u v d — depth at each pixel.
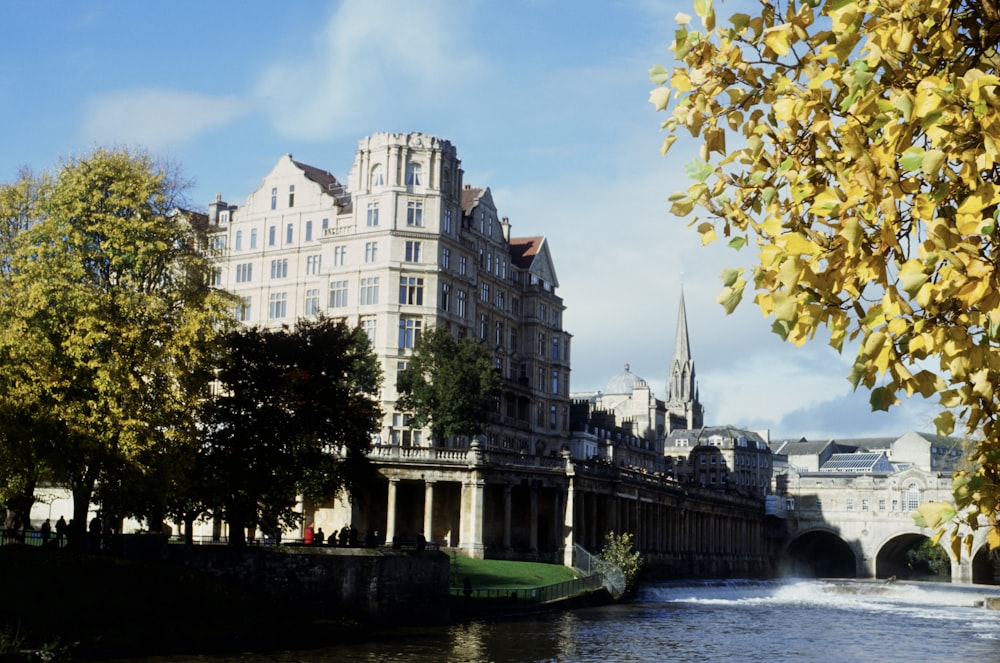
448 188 103.88
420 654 47.94
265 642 47.03
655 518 119.25
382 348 98.31
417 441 97.56
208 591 48.91
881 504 161.75
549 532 97.38
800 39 8.16
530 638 56.53
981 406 8.00
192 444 52.06
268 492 57.34
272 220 109.31
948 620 82.56
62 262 50.91
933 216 7.21
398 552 59.47
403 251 100.31
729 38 8.68
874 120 7.60
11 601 41.50
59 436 47.38
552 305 125.62
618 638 59.25
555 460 94.75
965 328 7.39
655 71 9.09
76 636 40.75
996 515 8.32
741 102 8.88
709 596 101.88
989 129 6.82
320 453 61.12
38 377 47.25
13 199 54.72
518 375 119.00
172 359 52.81
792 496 168.12
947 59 7.75
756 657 54.09
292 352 59.62
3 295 51.16
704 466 185.00
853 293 7.71
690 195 9.00
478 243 110.50
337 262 102.88
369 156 102.62
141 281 54.09
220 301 55.06
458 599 65.44
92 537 50.97
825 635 67.06
